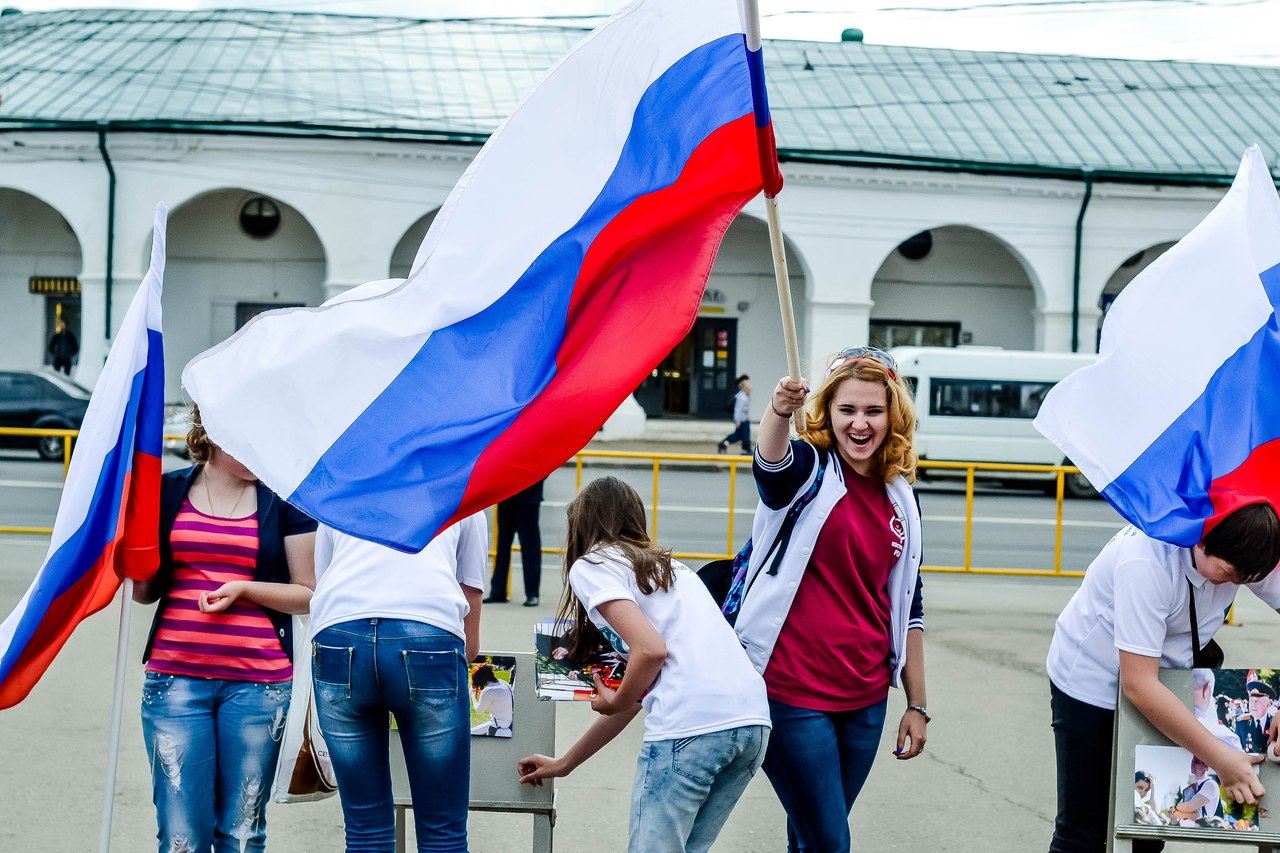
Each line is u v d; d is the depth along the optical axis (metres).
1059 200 29.05
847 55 33.31
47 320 30.89
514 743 4.18
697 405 32.62
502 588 10.28
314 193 27.88
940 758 6.50
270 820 5.48
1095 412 4.00
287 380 3.35
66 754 6.05
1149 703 3.70
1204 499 3.85
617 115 3.51
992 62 33.56
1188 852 5.41
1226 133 31.02
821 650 3.87
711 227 3.46
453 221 3.47
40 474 19.70
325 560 3.91
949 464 13.09
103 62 30.05
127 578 3.87
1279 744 3.71
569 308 3.44
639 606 3.66
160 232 3.90
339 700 3.72
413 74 30.52
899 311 31.98
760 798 5.98
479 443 3.32
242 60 30.36
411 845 5.16
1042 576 13.09
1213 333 4.06
